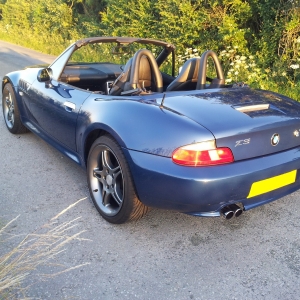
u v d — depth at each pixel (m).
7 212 3.05
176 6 9.65
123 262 2.46
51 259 2.46
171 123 2.42
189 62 3.38
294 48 7.51
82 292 2.18
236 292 2.19
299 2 7.31
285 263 2.45
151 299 2.13
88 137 3.05
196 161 2.27
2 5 23.55
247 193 2.42
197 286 2.24
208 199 2.31
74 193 3.40
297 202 3.26
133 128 2.54
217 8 9.02
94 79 4.25
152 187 2.42
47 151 4.45
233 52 8.57
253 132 2.40
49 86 3.82
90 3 15.54
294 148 2.70
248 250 2.59
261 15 8.14
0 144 4.67
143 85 3.19
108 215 2.88
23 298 2.10
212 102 2.71
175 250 2.59
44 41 17.33
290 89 6.84
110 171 2.86
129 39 3.93
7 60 12.95
